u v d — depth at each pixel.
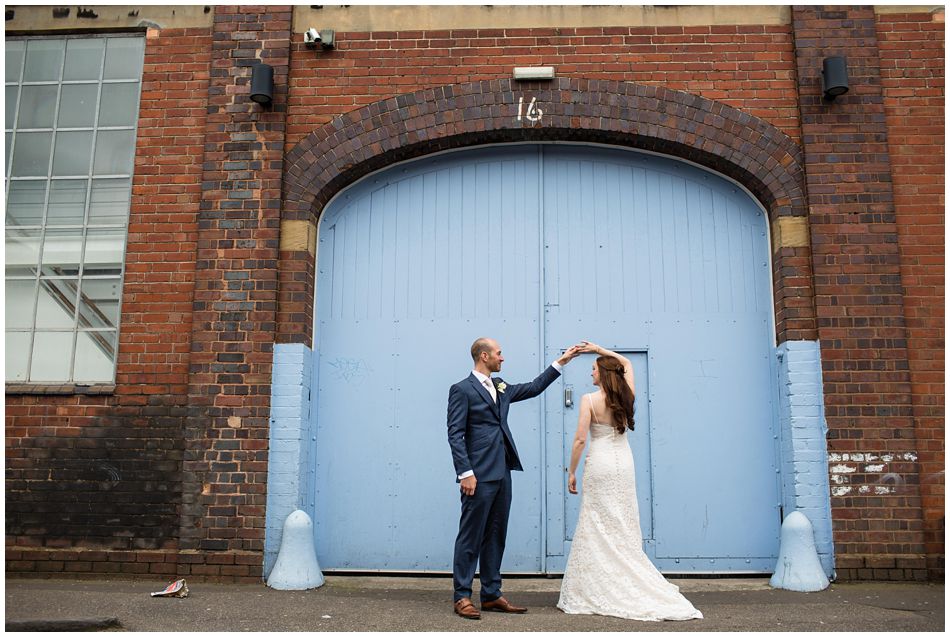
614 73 6.96
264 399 6.49
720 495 6.59
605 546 5.20
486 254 7.03
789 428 6.41
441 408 6.80
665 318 6.86
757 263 6.91
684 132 6.85
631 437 6.70
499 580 5.32
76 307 6.94
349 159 6.92
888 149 6.74
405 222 7.12
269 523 6.34
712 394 6.73
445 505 6.67
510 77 6.98
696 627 4.82
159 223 6.93
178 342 6.73
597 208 7.07
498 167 7.18
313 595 5.88
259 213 6.77
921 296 6.55
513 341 6.86
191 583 6.24
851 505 6.23
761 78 6.91
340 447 6.77
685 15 7.03
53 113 7.29
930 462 6.33
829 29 6.90
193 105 7.11
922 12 6.96
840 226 6.59
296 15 7.18
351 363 6.89
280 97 6.96
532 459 6.69
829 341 6.43
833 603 5.55
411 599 5.77
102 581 6.32
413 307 6.96
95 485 6.55
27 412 6.68
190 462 6.43
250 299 6.64
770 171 6.75
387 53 7.07
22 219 7.12
